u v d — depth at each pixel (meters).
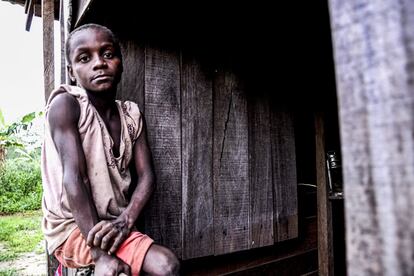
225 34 2.11
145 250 1.21
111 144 1.40
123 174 1.45
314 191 2.75
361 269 0.41
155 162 1.82
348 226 0.43
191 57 1.98
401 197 0.38
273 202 2.25
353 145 0.43
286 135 2.38
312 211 2.73
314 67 2.50
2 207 8.70
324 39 2.35
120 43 1.77
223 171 2.04
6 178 9.72
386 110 0.40
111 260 1.19
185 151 1.92
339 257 2.67
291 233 2.34
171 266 1.19
